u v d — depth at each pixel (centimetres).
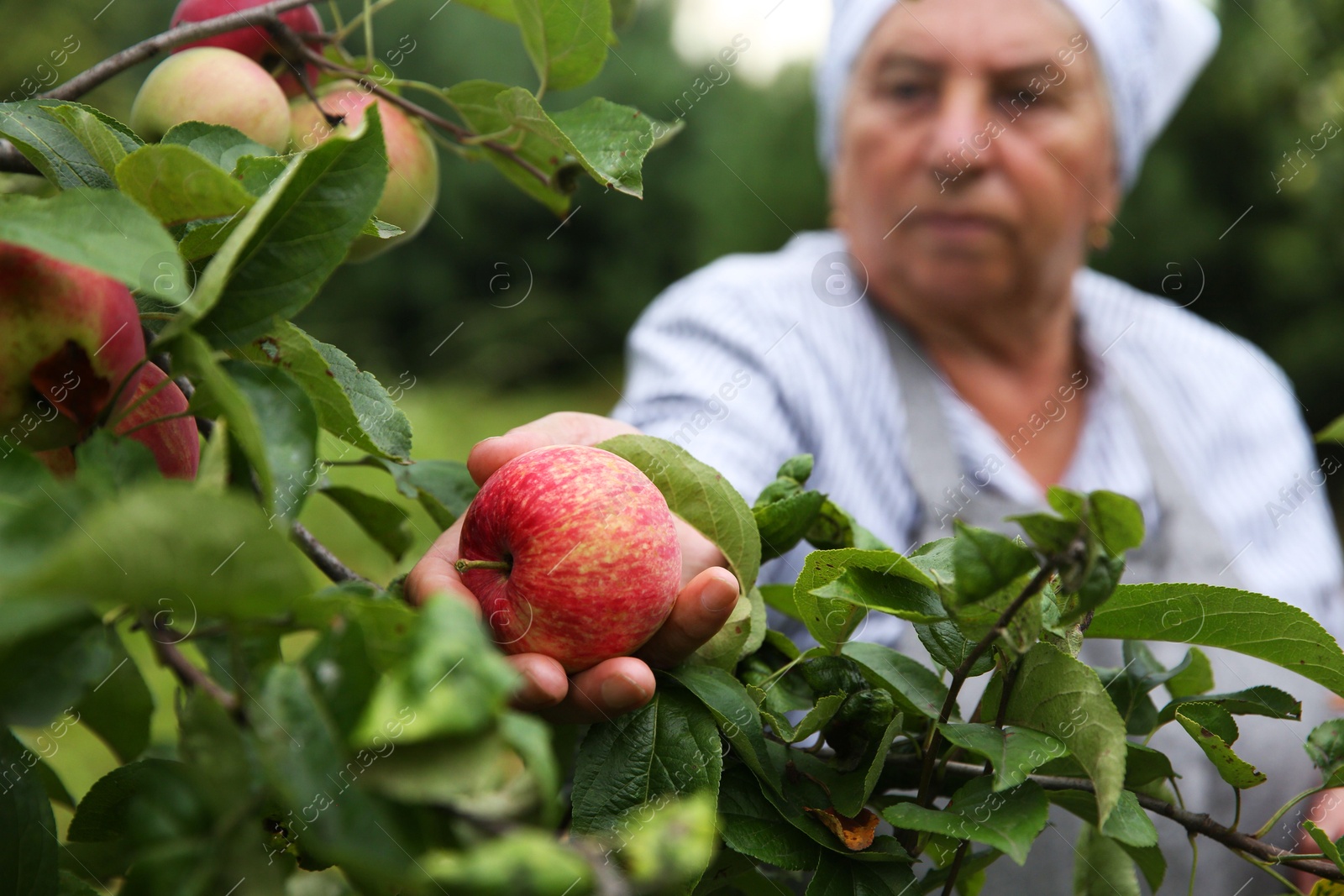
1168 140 795
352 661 46
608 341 1012
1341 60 737
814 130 945
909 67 213
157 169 60
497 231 978
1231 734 81
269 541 42
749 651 82
